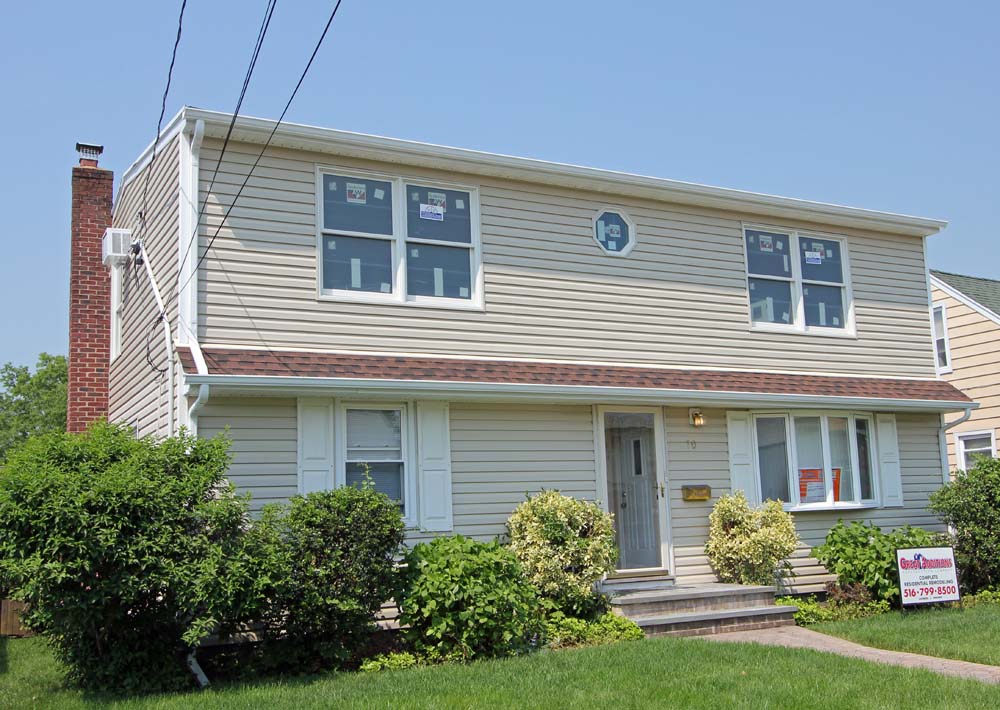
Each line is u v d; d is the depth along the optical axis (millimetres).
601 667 9180
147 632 9359
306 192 11727
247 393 10672
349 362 11336
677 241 14336
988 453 20328
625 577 12930
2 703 8609
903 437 15883
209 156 11234
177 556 8992
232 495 10000
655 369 13617
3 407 47750
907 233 16641
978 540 14445
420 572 10328
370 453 11641
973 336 20734
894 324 16219
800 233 15586
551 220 13344
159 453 9523
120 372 14461
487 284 12703
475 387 11719
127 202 14453
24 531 8609
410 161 12336
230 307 11016
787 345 15008
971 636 10930
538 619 10969
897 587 13445
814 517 14672
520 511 11992
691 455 13805
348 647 10039
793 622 12438
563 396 12320
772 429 14617
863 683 8477
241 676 9602
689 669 9047
